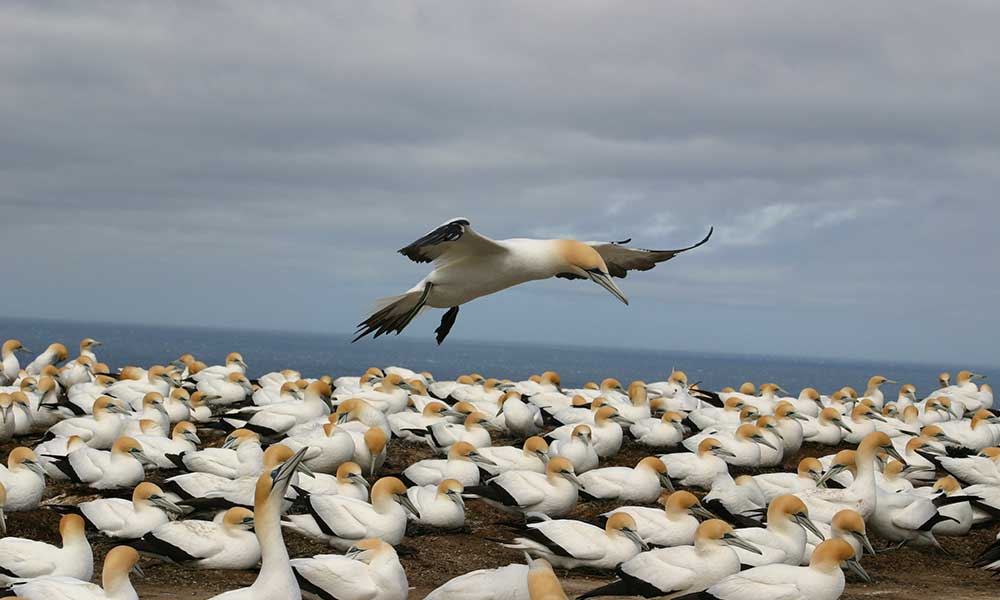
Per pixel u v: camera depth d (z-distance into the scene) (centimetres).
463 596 1483
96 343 4491
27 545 1630
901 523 2141
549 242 1659
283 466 1396
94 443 2706
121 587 1443
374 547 1608
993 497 2294
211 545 1781
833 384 19100
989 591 1891
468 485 2344
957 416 4025
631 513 1988
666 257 1811
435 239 1500
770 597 1579
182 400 3212
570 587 1811
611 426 2862
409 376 4062
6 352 4009
